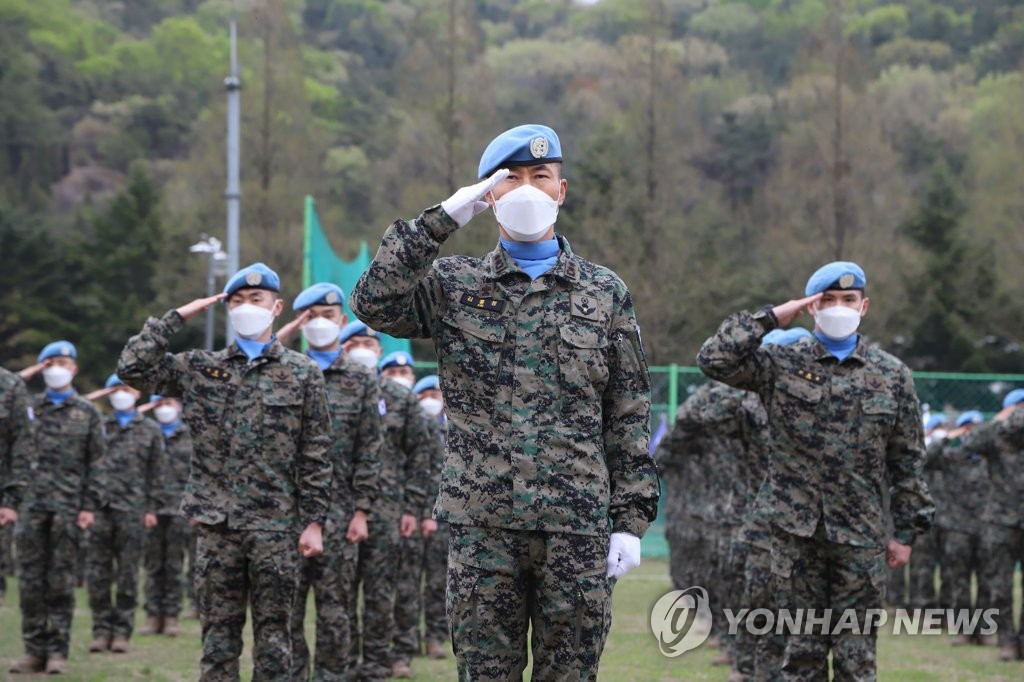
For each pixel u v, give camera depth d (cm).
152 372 624
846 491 606
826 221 3206
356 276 1806
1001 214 3700
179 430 1299
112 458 1105
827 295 617
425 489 902
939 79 5031
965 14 6100
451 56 3378
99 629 1074
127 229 4281
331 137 5225
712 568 1031
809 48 3434
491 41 7744
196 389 631
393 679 938
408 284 391
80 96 6869
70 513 955
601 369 402
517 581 394
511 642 394
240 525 618
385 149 5069
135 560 1093
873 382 611
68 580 952
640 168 3319
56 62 6931
